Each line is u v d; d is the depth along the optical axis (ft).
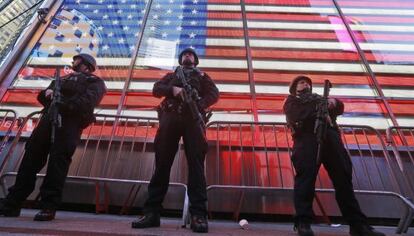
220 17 27.20
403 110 20.21
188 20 26.84
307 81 12.88
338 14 27.58
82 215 14.11
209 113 12.37
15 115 16.38
